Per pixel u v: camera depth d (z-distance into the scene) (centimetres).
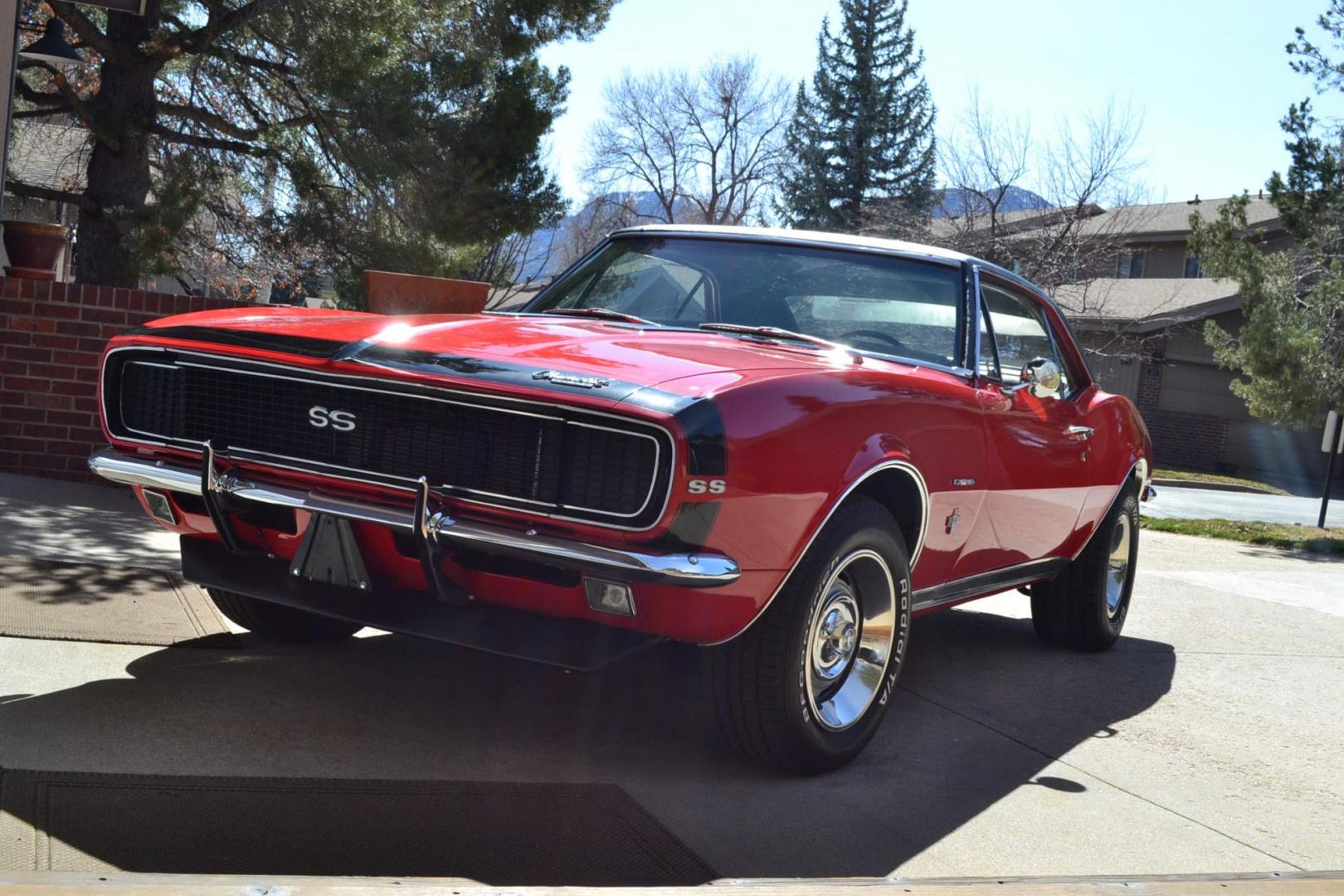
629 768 344
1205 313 2944
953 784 360
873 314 421
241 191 1301
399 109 1152
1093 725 444
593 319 411
